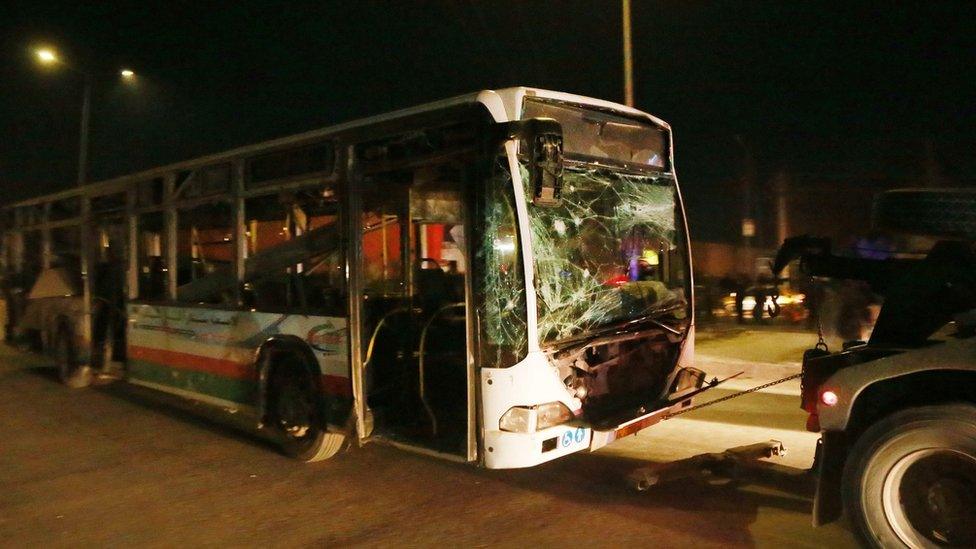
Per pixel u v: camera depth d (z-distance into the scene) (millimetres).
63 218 11305
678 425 8156
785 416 8461
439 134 5668
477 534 5344
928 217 5070
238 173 7664
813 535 5070
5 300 13500
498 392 5297
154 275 9109
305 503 6160
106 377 10797
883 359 4414
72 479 6938
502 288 5305
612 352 6039
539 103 5660
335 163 6500
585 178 5965
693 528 5258
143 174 9227
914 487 4266
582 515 5594
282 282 7156
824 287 9227
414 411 6344
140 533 5625
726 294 19344
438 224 6320
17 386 11602
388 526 5586
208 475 6977
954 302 4555
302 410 7168
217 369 8047
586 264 5871
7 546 5438
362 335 6375
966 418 4035
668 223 6867
